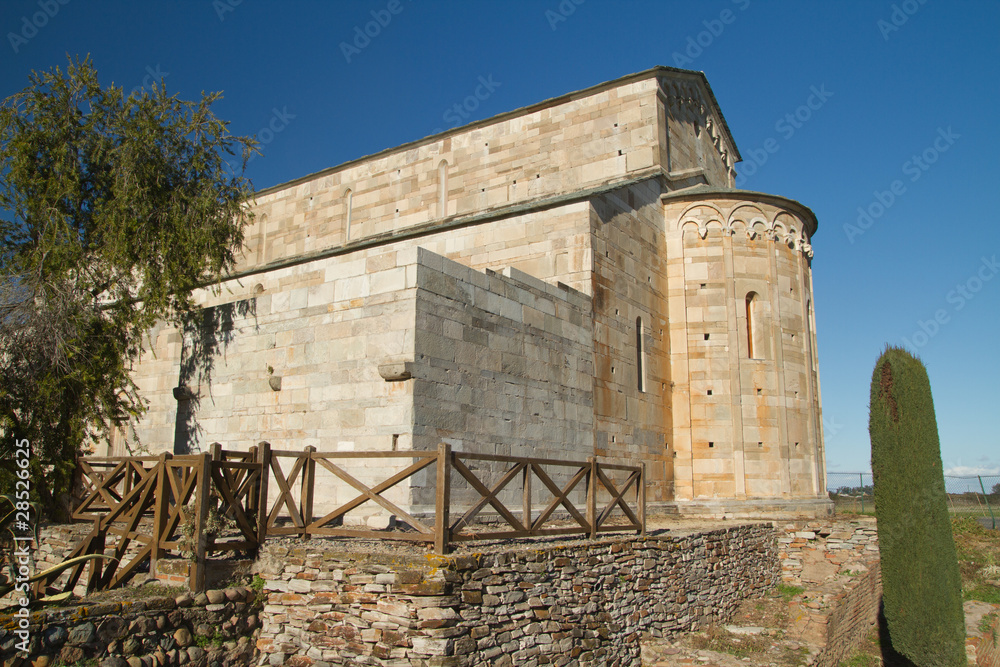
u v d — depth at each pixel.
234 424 16.09
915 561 15.16
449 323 14.38
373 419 13.74
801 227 26.06
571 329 18.45
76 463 15.03
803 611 16.12
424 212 28.27
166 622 9.47
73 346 16.52
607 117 25.34
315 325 15.09
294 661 10.07
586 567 12.31
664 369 23.38
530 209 20.47
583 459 18.31
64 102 18.23
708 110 29.14
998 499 29.55
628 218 22.08
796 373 24.64
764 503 22.84
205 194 18.98
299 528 11.38
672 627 14.47
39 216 17.83
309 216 31.41
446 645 9.38
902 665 16.70
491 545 11.59
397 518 13.05
